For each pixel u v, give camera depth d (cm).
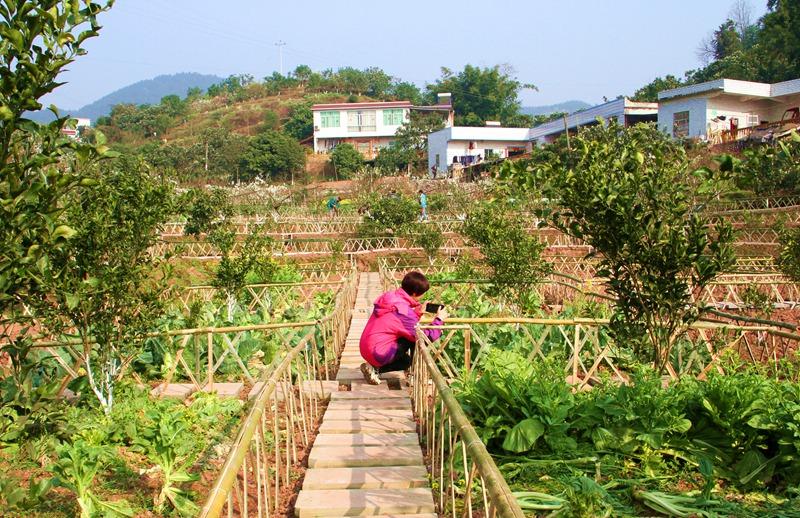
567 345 1016
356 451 580
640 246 640
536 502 493
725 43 6234
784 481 547
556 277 2141
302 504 480
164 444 512
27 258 446
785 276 1402
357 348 1100
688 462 564
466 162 5600
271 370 557
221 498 323
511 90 7431
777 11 4297
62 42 421
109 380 733
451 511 482
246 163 5925
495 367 662
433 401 555
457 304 1488
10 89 410
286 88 10719
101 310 723
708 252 662
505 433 611
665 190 623
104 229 693
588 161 646
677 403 598
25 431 600
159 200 747
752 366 779
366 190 4406
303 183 5762
